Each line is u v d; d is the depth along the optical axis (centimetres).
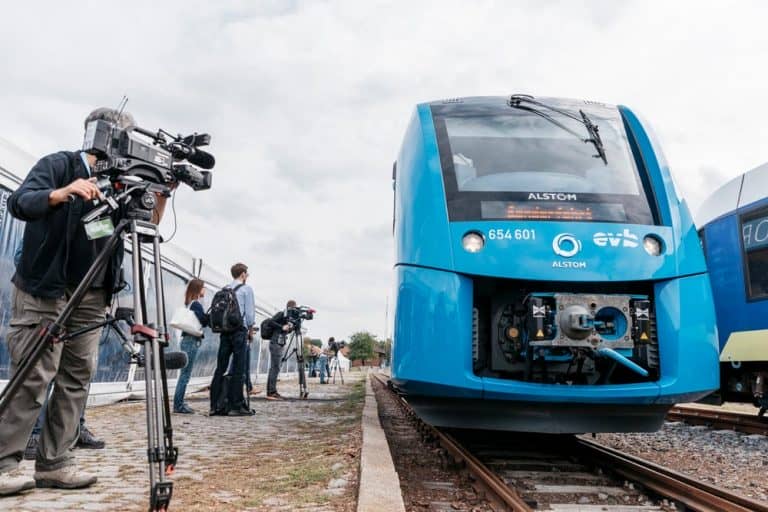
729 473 541
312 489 379
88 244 341
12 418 330
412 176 512
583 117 560
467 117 555
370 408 929
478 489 406
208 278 1442
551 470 487
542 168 507
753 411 1340
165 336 278
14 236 735
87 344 354
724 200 920
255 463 479
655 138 540
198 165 337
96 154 292
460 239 455
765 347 792
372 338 8344
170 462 278
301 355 1244
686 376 432
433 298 446
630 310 445
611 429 448
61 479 363
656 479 411
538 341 436
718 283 903
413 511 360
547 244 448
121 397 1022
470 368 438
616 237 454
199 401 1112
